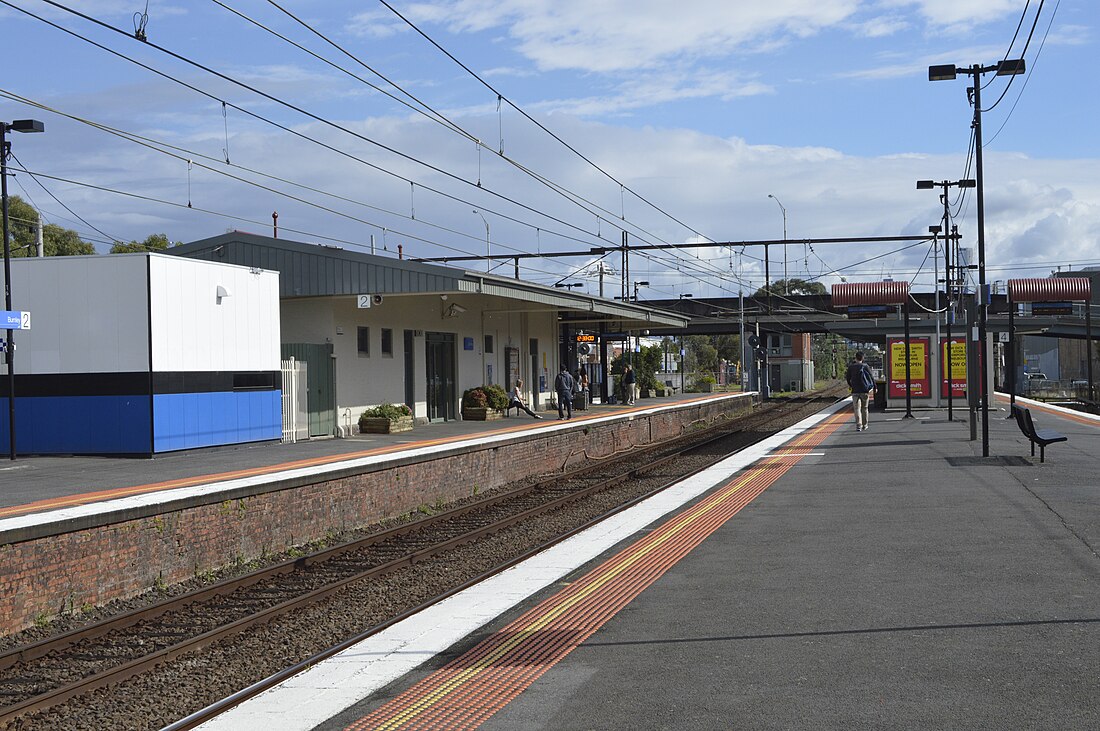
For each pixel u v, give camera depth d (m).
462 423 34.34
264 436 24.89
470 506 19.02
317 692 6.93
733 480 18.86
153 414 21.47
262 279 24.95
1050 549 10.51
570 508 19.06
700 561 10.81
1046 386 75.94
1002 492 14.86
